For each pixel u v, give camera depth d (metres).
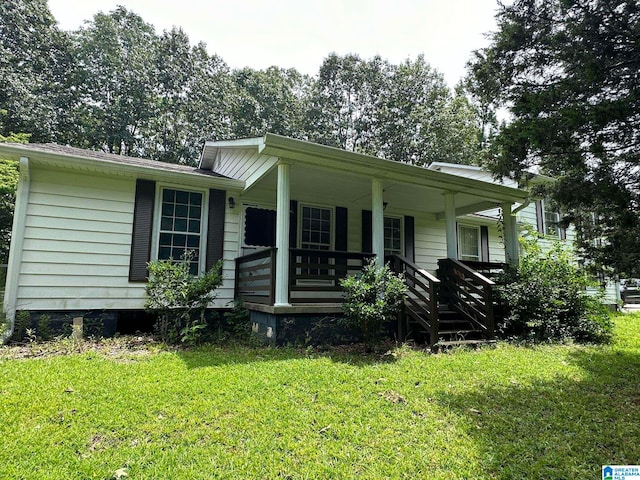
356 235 9.28
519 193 8.09
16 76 16.61
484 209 9.12
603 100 4.32
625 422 3.04
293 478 2.17
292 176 6.85
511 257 8.26
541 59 5.02
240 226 7.85
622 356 5.38
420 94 26.48
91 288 6.37
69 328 6.14
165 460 2.32
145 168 6.68
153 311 6.16
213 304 7.30
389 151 26.31
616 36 4.23
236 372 4.09
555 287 7.16
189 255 7.21
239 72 26.53
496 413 3.17
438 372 4.33
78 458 2.33
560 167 5.11
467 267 7.11
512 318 6.77
